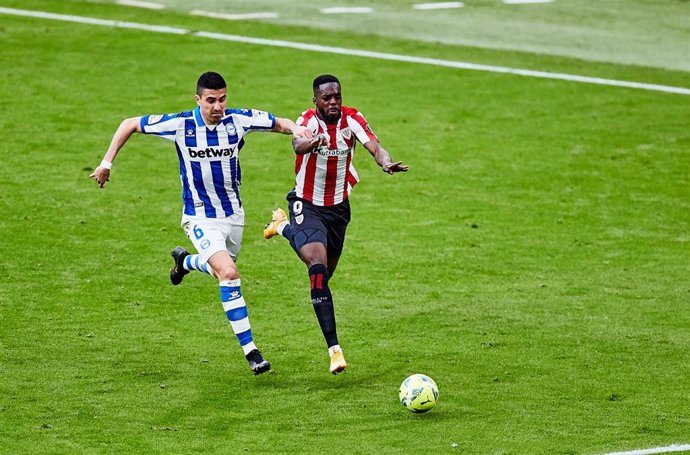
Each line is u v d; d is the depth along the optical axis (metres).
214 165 32.06
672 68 72.75
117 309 38.47
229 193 32.66
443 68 71.31
